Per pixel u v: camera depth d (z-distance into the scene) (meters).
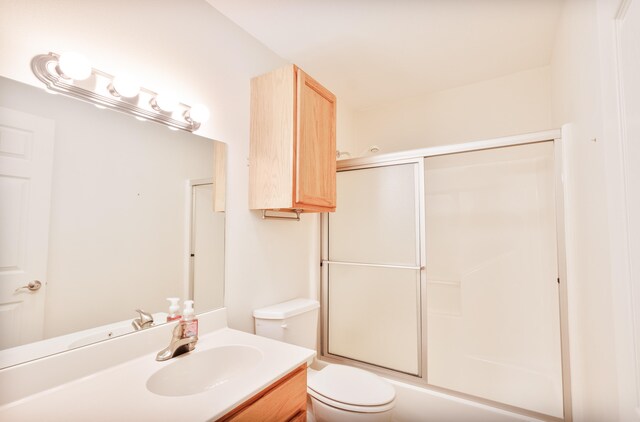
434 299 2.56
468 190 2.47
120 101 1.17
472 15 1.67
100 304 1.10
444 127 2.56
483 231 2.40
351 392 1.46
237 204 1.66
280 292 1.96
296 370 1.15
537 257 2.22
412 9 1.61
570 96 1.52
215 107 1.56
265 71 1.90
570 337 1.50
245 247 1.70
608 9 0.94
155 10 1.31
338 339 2.25
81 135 1.07
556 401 2.03
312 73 2.28
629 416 0.89
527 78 2.26
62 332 1.00
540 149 2.23
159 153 1.31
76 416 0.80
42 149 0.97
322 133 1.78
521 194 2.29
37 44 0.97
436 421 1.80
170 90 1.36
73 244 1.04
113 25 1.16
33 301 0.94
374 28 1.77
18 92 0.93
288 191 1.56
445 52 2.02
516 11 1.63
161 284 1.30
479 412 1.68
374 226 2.12
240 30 1.74
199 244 1.46
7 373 0.87
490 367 2.30
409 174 2.00
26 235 0.93
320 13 1.64
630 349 0.88
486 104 2.40
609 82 0.96
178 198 1.38
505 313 2.30
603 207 1.05
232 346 1.28
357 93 2.62
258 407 0.97
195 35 1.48
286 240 2.03
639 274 0.81
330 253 2.30
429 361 2.53
